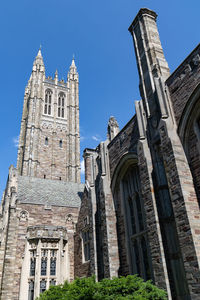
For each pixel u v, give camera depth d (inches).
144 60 698.2
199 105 490.0
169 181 479.5
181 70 543.5
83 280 526.0
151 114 610.5
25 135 2957.7
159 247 475.5
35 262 925.2
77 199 1247.5
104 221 723.4
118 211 725.9
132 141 681.0
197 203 446.3
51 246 960.9
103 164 793.6
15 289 890.1
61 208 1123.3
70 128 3147.1
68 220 1108.5
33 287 886.4
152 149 577.0
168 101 557.3
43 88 3312.0
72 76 3607.3
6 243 949.2
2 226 1067.3
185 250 413.7
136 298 379.9
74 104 3378.4
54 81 3459.6
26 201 1086.4
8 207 1053.8
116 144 764.6
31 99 3107.8
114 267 661.9
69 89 3479.3
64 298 493.0
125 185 732.7
